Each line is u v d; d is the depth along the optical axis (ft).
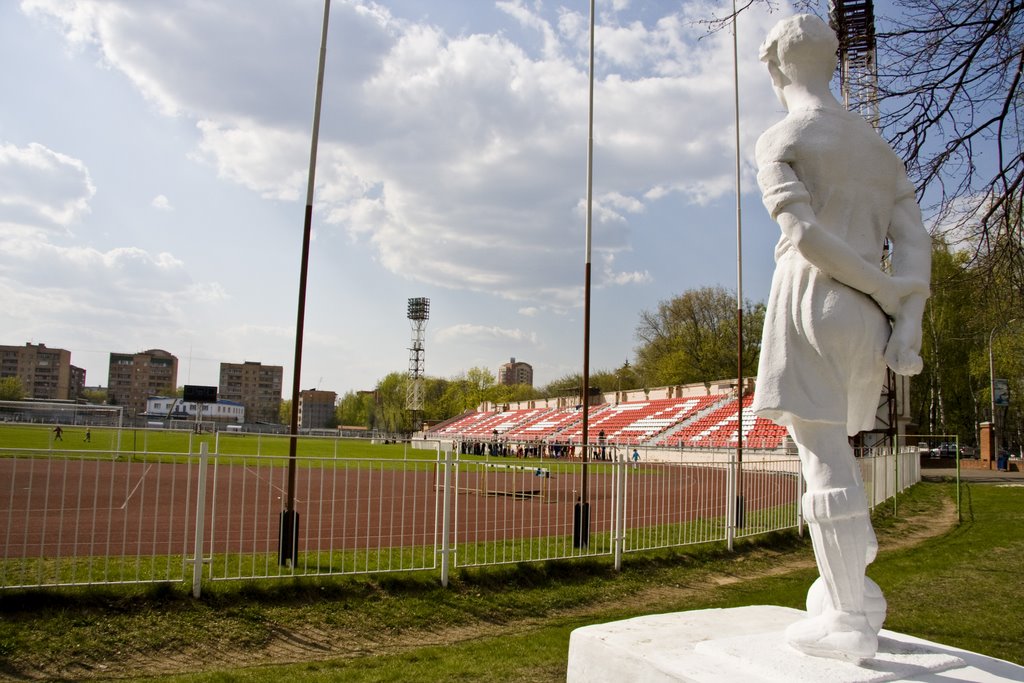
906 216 14.58
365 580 31.17
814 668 12.25
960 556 41.81
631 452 129.39
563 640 25.80
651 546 41.70
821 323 13.12
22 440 129.29
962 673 12.51
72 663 22.56
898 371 13.50
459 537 43.62
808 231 12.98
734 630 15.11
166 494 61.11
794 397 13.19
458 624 28.89
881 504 64.03
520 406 244.63
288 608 28.04
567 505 60.44
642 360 238.07
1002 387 126.31
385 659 23.68
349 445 173.78
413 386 312.91
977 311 32.86
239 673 22.04
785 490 50.57
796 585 36.04
